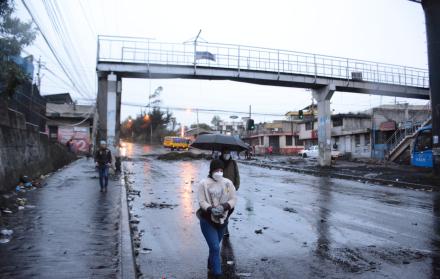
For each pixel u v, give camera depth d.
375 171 24.14
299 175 23.11
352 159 41.22
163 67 24.84
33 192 12.35
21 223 7.76
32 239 6.54
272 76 27.14
